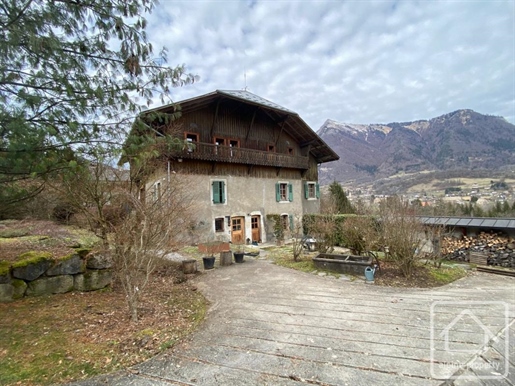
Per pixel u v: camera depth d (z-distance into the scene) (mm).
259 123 17203
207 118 14500
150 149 4582
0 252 5453
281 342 3783
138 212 4844
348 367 3174
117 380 2902
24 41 2967
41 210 7840
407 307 5156
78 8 3350
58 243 6512
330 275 7668
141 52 3865
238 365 3213
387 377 2977
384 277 7316
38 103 3184
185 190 10703
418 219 8609
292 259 9898
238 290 6277
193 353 3473
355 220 9852
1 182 3484
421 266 8336
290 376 3000
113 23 3564
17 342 3469
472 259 9617
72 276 5414
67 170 3502
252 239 15953
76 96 3572
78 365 3109
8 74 3135
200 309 5059
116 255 4742
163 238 4801
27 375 2887
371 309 5059
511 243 8930
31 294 4910
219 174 14594
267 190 17094
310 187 21094
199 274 7832
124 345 3559
